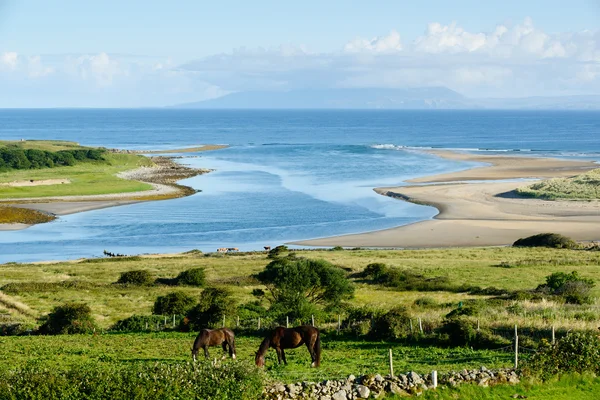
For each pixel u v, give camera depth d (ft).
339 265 203.41
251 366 58.95
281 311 125.90
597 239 262.06
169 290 169.68
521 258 217.15
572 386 62.64
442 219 303.27
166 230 289.74
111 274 194.39
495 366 72.59
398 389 59.47
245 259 222.89
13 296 162.61
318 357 70.90
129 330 119.85
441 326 96.94
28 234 281.13
